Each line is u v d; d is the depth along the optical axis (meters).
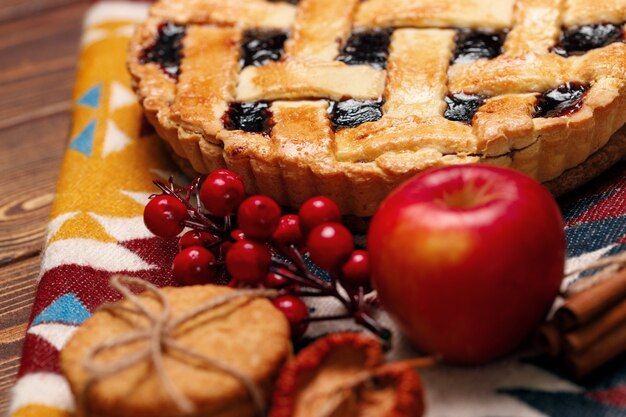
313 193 0.64
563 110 0.63
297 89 0.66
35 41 0.87
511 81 0.64
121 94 0.77
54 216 0.67
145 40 0.73
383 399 0.53
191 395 0.53
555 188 0.64
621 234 0.61
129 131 0.73
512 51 0.67
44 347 0.59
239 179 0.61
